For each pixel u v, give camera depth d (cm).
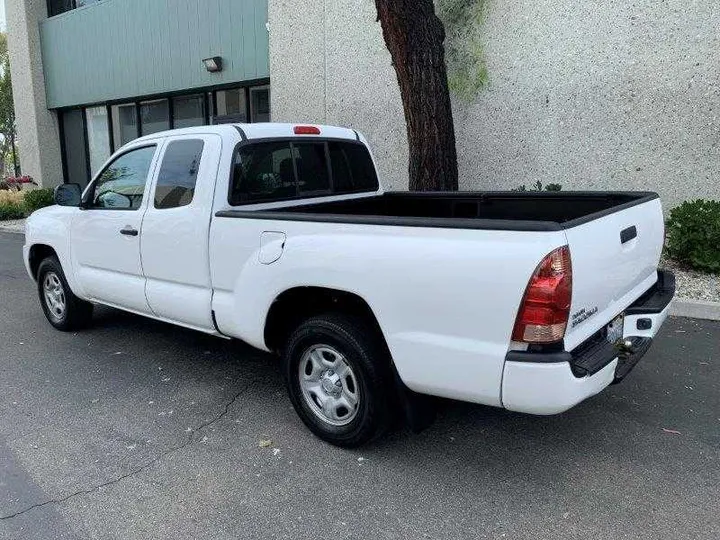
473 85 868
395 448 372
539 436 381
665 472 338
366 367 345
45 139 1736
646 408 414
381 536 292
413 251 312
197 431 400
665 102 732
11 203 1606
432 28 770
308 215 359
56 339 592
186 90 1333
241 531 299
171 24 1309
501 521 301
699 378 459
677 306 603
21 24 1686
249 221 388
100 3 1468
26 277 901
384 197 553
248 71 1187
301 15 1034
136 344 573
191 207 426
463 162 895
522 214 495
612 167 779
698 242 682
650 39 728
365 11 951
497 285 287
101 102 1557
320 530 298
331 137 506
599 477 335
